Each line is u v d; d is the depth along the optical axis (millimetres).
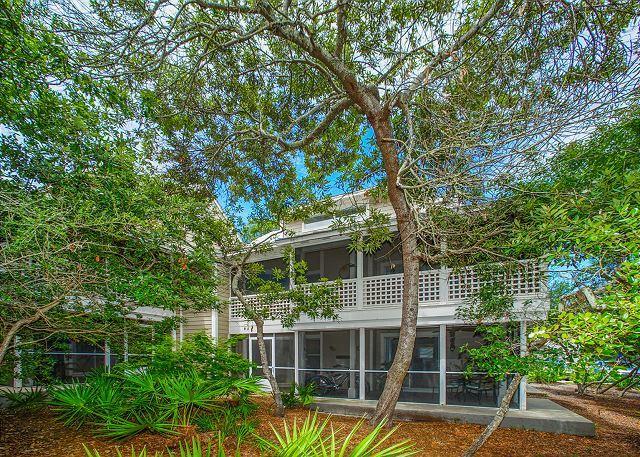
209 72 9555
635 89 5023
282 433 7066
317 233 13547
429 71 6418
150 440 5812
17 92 5125
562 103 5316
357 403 11180
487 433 5559
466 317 8484
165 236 6391
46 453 5180
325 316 10727
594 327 3549
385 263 14320
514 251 6363
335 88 9039
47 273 4910
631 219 3807
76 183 5855
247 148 10945
